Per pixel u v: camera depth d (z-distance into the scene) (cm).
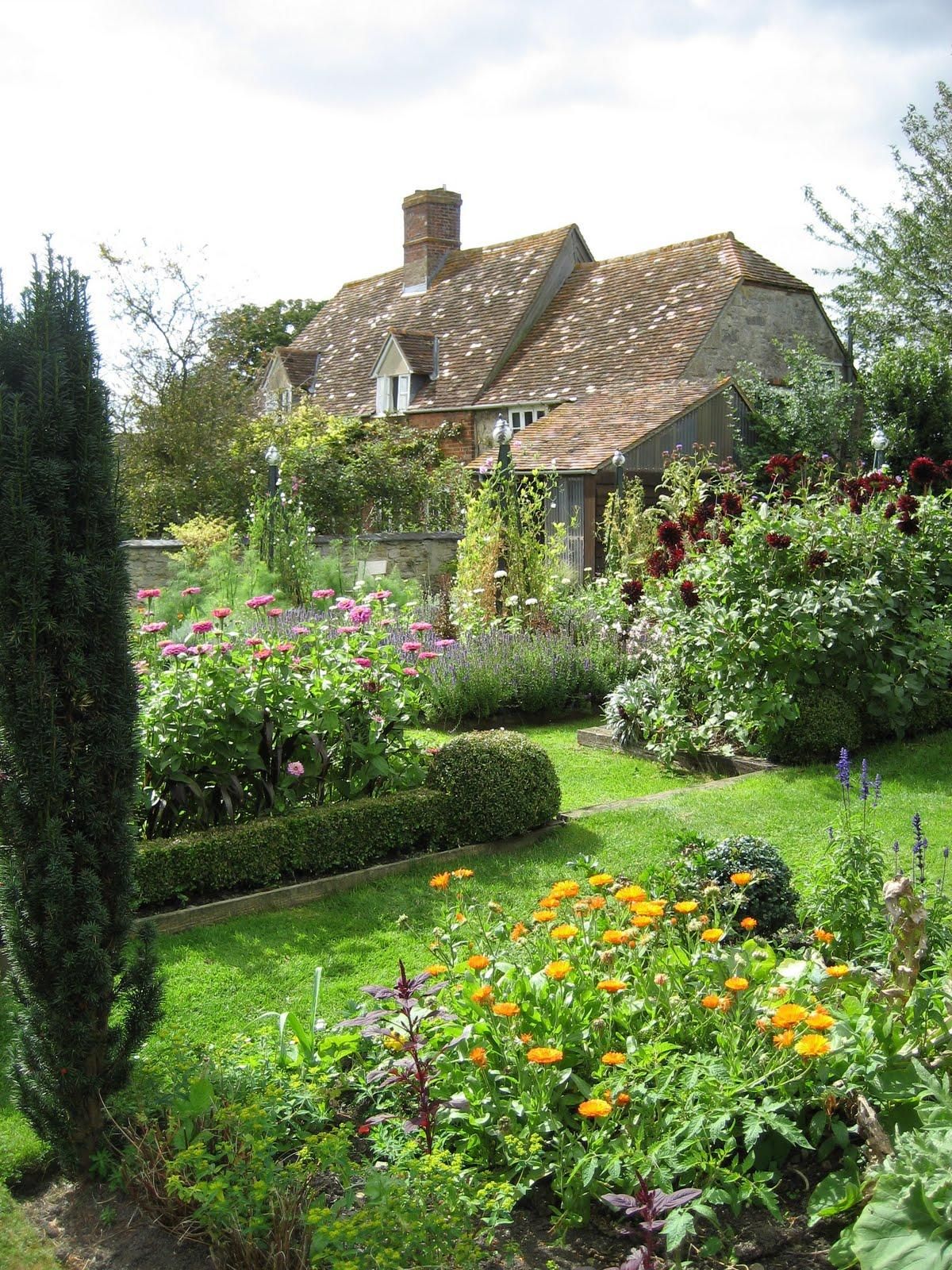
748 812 726
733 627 862
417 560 1756
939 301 2669
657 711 911
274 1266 280
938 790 766
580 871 622
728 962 378
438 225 3067
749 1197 301
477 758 672
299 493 1936
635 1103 325
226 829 597
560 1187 309
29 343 315
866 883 469
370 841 636
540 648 1145
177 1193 308
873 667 883
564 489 1928
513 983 370
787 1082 326
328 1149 307
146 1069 355
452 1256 278
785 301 2338
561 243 2702
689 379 2147
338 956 518
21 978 332
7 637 310
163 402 2162
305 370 3206
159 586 1642
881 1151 309
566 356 2425
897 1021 349
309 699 638
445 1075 349
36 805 319
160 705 606
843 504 945
